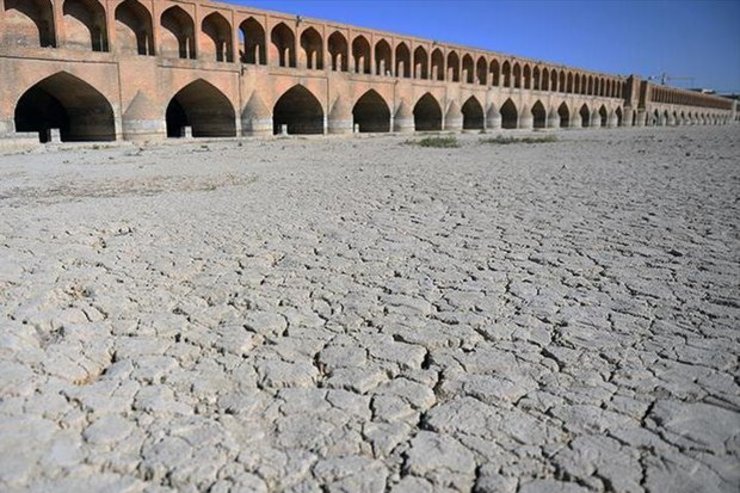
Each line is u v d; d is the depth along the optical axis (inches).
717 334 131.6
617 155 678.5
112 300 162.4
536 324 139.9
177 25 1088.8
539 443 91.3
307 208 307.9
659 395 105.0
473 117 1815.9
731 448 88.2
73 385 113.5
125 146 890.1
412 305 154.6
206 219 278.2
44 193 376.2
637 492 79.4
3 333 136.7
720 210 281.1
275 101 1199.6
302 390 110.5
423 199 336.2
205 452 90.4
